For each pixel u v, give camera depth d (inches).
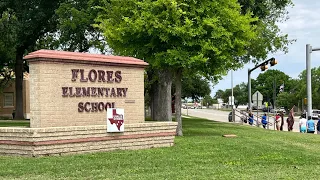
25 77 2155.5
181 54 750.5
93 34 1259.2
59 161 450.9
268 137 818.8
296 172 427.2
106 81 574.6
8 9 1326.3
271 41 1315.2
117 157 489.4
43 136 475.5
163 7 747.4
